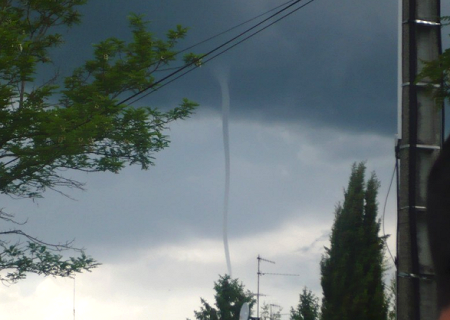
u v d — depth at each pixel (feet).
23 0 52.08
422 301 20.13
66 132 43.68
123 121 47.57
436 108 21.02
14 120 42.63
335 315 52.90
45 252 51.67
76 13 52.11
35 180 50.72
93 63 46.50
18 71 43.27
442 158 2.15
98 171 50.60
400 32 21.81
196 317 141.28
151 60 47.47
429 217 2.14
